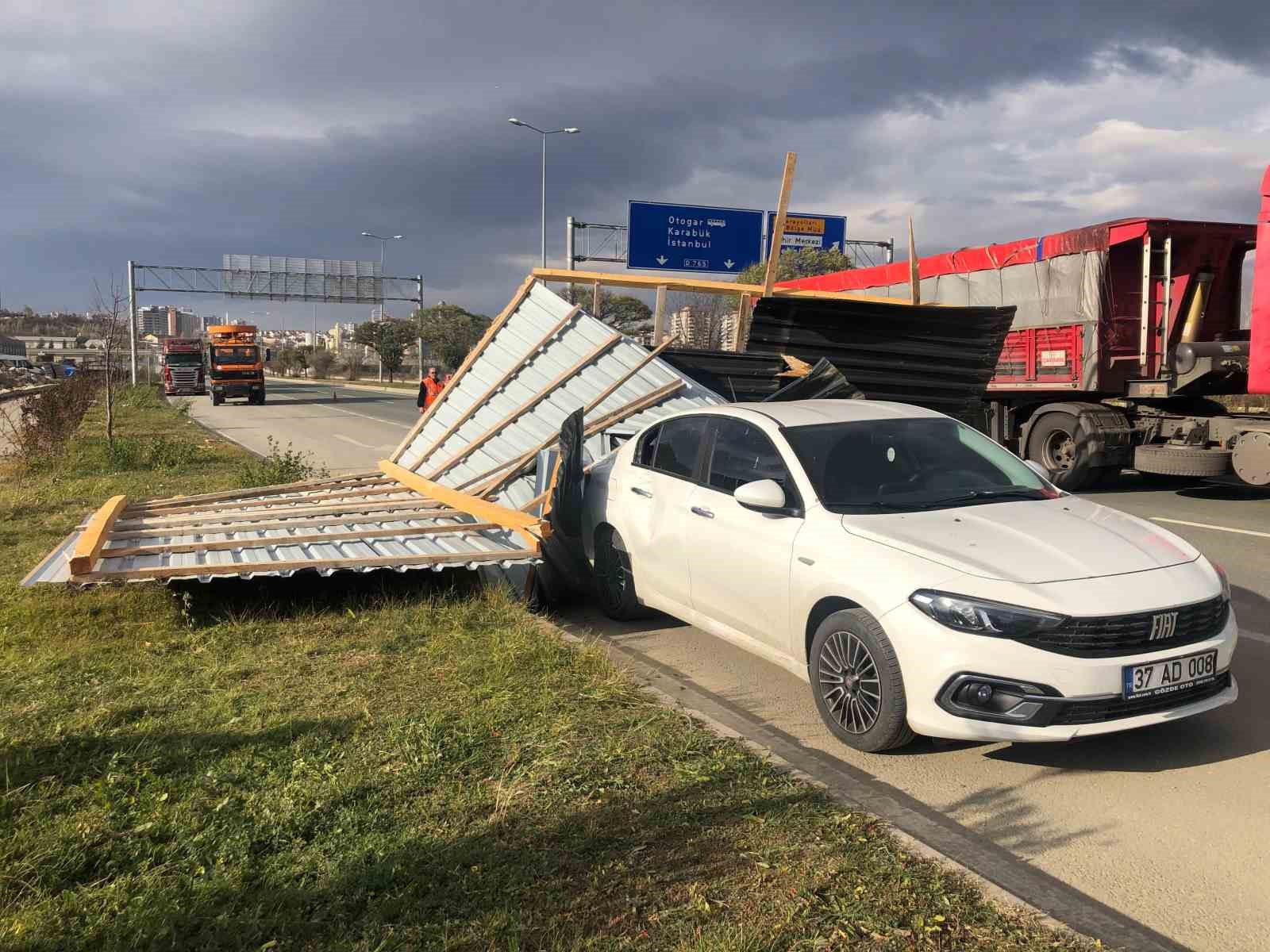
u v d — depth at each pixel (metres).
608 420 7.77
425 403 20.33
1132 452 12.41
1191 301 12.10
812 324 9.37
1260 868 3.31
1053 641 3.79
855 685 4.31
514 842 3.32
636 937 2.79
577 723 4.41
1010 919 2.88
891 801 3.79
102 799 3.61
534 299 9.27
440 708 4.61
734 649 5.95
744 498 4.84
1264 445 10.66
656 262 35.62
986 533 4.36
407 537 7.29
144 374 64.25
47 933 2.83
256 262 63.88
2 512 10.66
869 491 4.87
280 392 58.97
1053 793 3.91
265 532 7.43
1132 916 3.03
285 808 3.56
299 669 5.23
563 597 6.99
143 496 11.80
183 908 2.94
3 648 5.68
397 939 2.78
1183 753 4.29
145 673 5.21
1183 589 3.99
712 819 3.48
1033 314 13.16
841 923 2.83
